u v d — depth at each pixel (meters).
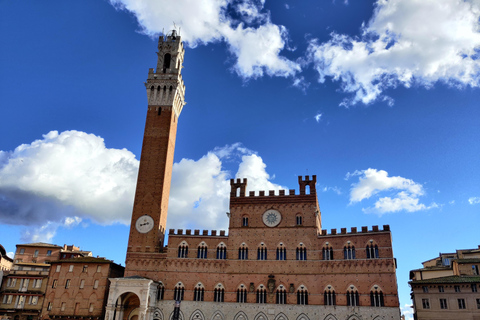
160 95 119.44
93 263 102.38
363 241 89.75
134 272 98.88
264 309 90.94
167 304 94.94
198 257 98.88
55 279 102.38
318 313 87.56
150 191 108.00
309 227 96.38
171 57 125.00
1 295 107.56
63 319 96.62
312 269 92.00
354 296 86.38
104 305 98.00
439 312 86.50
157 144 113.69
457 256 109.31
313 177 101.12
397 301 82.75
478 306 84.00
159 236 104.50
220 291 94.69
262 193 102.88
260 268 95.12
